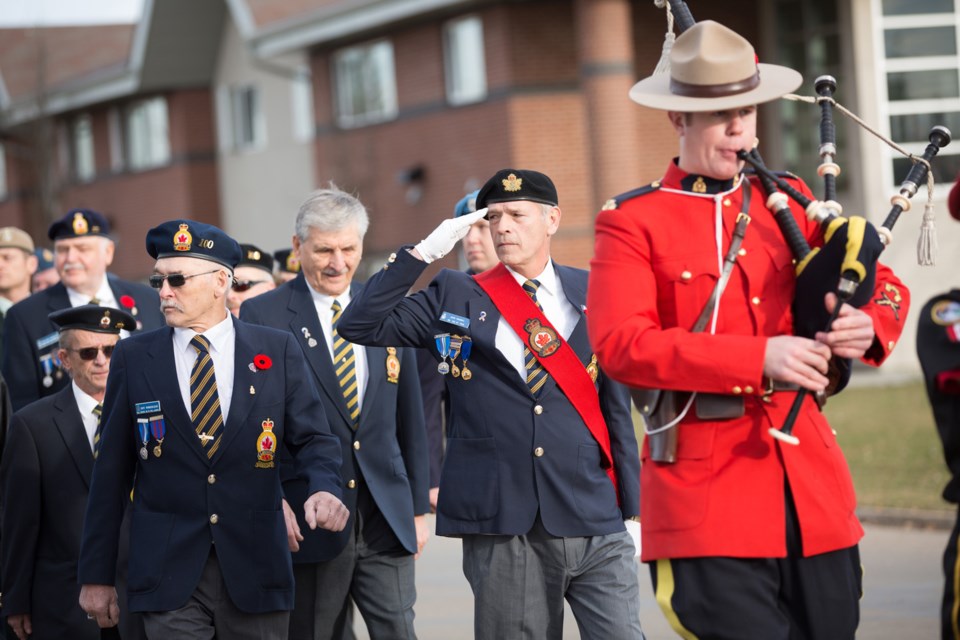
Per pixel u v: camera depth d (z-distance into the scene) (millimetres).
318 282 8953
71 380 9727
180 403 7547
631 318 5590
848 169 29516
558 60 30688
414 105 33469
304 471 7672
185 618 7422
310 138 39219
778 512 5617
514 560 7391
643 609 12430
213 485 7508
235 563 7469
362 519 8773
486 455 7441
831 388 5750
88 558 7559
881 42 29031
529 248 7562
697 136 5715
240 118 41969
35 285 14391
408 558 8898
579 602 7488
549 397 7457
